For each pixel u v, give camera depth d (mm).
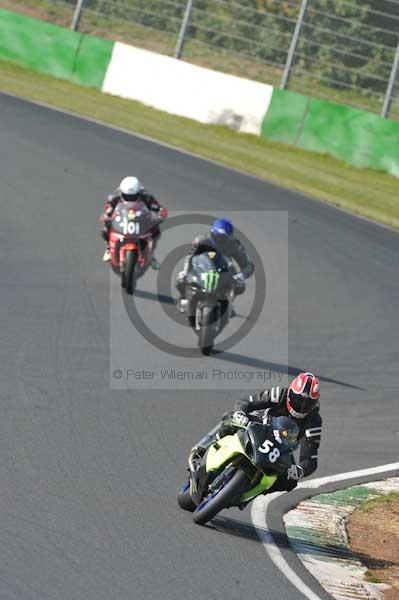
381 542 26516
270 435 24375
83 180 70250
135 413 33531
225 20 112062
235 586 22031
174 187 72375
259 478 24656
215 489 25328
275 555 24359
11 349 37469
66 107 92062
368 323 51469
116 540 23250
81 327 42406
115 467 28406
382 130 91500
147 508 25781
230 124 97375
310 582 23031
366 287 58031
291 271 58750
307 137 94625
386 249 67188
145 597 20547
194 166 79750
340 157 93188
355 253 64812
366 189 85312
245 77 110562
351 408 38906
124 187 49562
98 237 58750
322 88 105625
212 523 25828
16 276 48438
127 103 101312
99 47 104375
